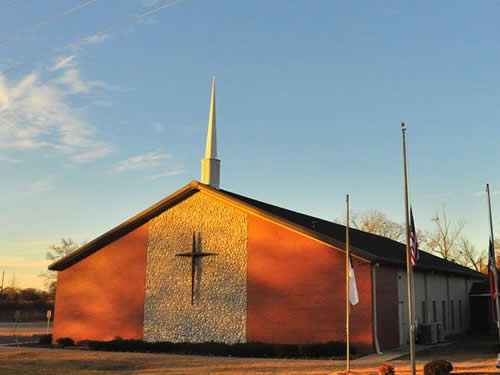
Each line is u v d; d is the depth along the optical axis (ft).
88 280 104.68
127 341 93.76
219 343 88.48
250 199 111.65
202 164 104.12
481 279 150.10
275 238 90.63
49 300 288.92
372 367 66.08
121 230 102.68
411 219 61.57
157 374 64.18
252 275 91.09
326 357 78.59
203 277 94.79
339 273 84.69
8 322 225.76
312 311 85.61
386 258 87.30
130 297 100.42
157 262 99.35
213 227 95.81
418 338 98.07
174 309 96.02
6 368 70.69
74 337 103.50
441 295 118.93
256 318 89.35
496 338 112.78
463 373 58.49
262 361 75.61
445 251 226.79
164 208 100.42
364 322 81.92
